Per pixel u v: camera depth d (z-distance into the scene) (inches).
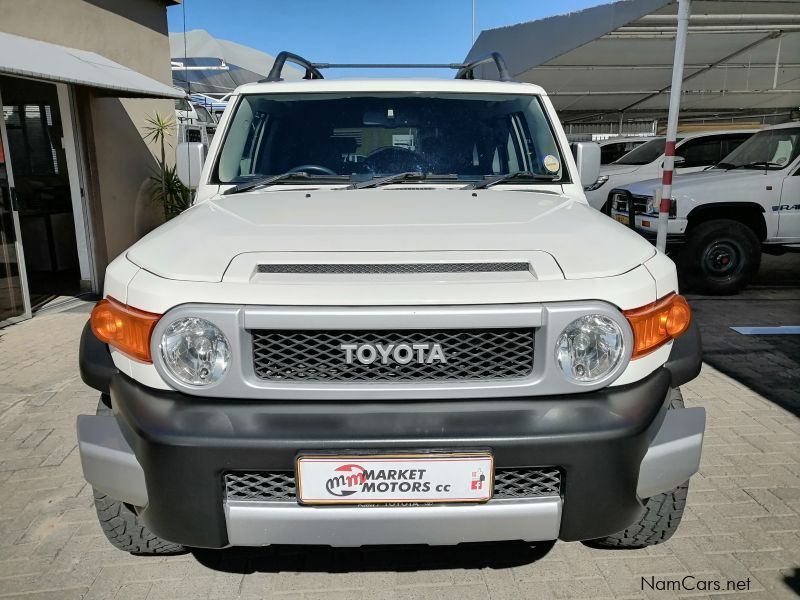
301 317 69.2
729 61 477.7
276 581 93.5
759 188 271.3
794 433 139.8
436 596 90.0
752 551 98.8
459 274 73.0
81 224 289.4
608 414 71.4
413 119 123.0
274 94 125.5
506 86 127.3
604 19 393.1
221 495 70.9
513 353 72.6
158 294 71.9
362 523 70.7
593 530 73.3
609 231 86.7
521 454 69.4
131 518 91.0
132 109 331.0
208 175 118.4
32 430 144.8
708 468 124.4
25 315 245.0
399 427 69.4
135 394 74.2
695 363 81.6
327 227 84.0
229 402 72.1
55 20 276.7
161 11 362.0
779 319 236.4
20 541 103.6
